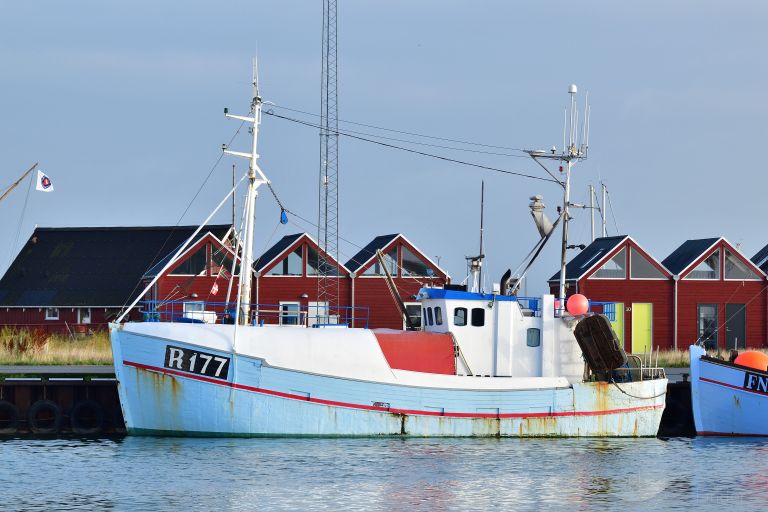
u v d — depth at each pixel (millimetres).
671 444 82750
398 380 77000
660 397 83438
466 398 78312
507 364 81500
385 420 76812
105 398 86188
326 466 70500
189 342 74875
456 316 80750
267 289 134125
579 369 82500
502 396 79062
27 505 61844
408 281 137125
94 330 155875
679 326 138000
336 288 135625
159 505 62062
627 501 65438
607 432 81625
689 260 139625
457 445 77062
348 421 76188
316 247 135500
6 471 69312
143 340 75188
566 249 86375
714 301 139125
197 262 132625
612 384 81438
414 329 85812
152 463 70750
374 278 136375
